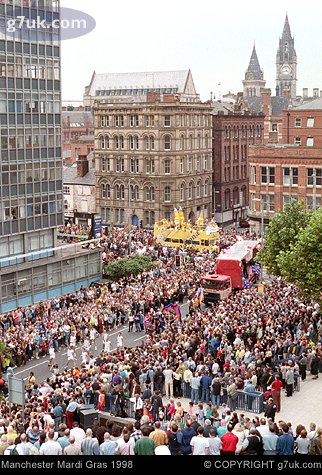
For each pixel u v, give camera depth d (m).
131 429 25.53
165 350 43.09
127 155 116.50
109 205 119.50
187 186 118.25
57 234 81.62
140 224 116.56
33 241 75.19
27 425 29.61
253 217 99.00
